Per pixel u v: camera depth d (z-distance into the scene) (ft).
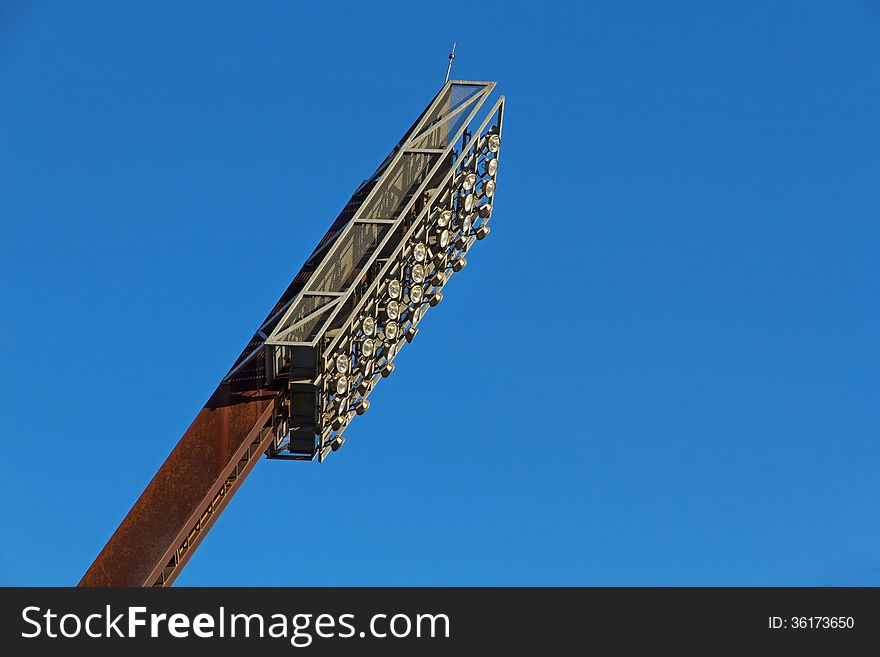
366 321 260.21
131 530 242.37
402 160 273.95
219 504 249.55
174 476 248.52
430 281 275.39
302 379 257.34
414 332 271.69
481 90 281.74
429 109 283.59
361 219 265.54
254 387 259.19
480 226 282.77
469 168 278.67
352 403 264.11
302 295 257.14
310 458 263.70
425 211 268.82
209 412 256.32
